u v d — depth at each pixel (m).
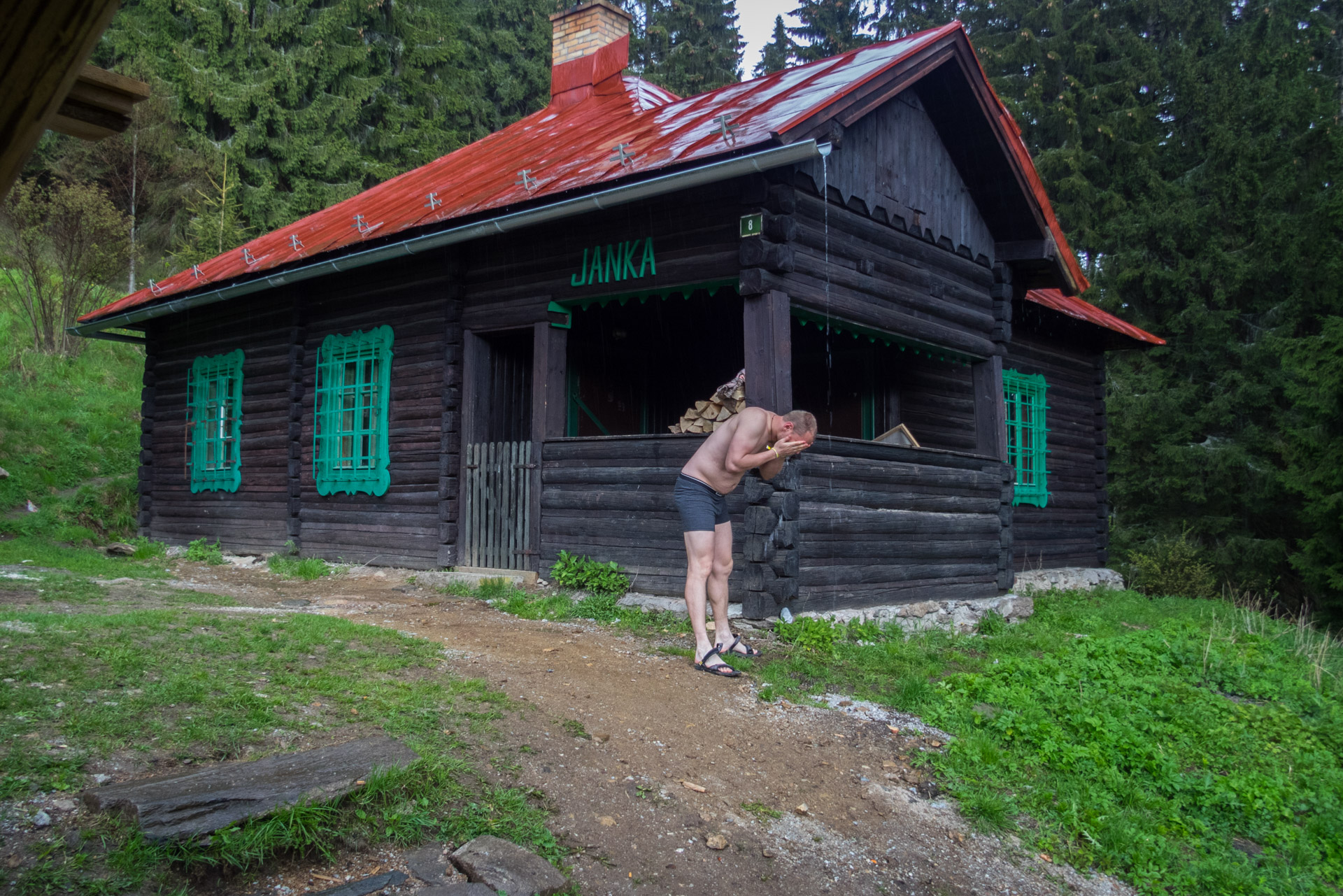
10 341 16.64
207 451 11.80
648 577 7.25
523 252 8.40
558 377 8.23
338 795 3.08
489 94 35.62
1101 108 24.03
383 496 9.52
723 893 3.27
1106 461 14.18
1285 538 20.12
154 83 24.00
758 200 6.68
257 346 11.16
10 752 3.10
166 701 3.74
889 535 7.87
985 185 9.35
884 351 10.03
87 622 4.89
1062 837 4.16
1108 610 10.50
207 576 9.06
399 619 6.50
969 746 4.74
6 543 9.88
